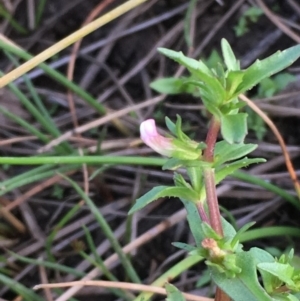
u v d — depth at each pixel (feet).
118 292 0.45
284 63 0.24
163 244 0.50
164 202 0.52
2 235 0.52
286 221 0.49
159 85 0.52
